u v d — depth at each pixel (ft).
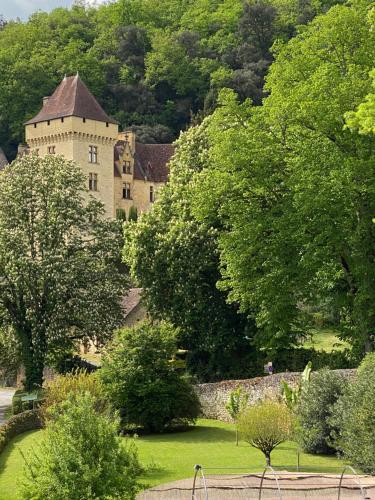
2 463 105.81
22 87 449.89
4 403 193.36
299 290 139.54
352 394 93.86
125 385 126.11
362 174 124.06
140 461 99.71
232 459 99.91
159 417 125.59
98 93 482.28
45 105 347.97
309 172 126.31
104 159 344.08
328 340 201.67
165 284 172.14
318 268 133.80
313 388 102.12
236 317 168.55
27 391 178.40
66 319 184.75
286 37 497.05
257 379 130.93
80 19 569.64
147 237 174.09
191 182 173.68
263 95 433.89
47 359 191.62
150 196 394.73
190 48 501.56
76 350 195.21
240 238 140.97
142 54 517.55
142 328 131.44
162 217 180.14
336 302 139.03
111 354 130.21
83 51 541.34
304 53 136.67
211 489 66.85
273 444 93.20
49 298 183.73
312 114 127.34
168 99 495.41
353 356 138.31
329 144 128.67
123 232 192.24
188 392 129.08
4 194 190.29
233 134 139.54
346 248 133.69
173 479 87.97
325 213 128.36
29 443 121.39
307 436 100.17
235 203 142.61
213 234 165.37
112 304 187.83
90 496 68.44
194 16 563.07
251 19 499.10
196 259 165.27
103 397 123.34
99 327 182.70
